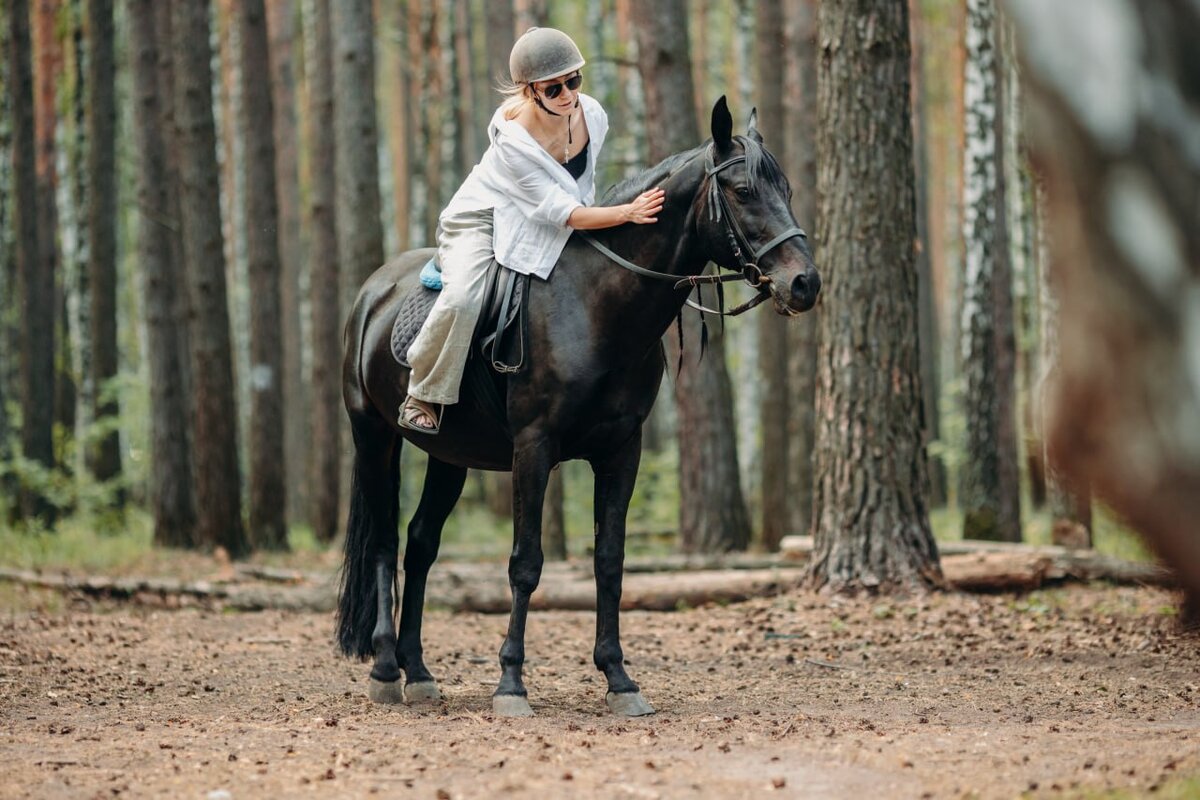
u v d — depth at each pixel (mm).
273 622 11023
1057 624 9633
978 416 14969
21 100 19844
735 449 15883
